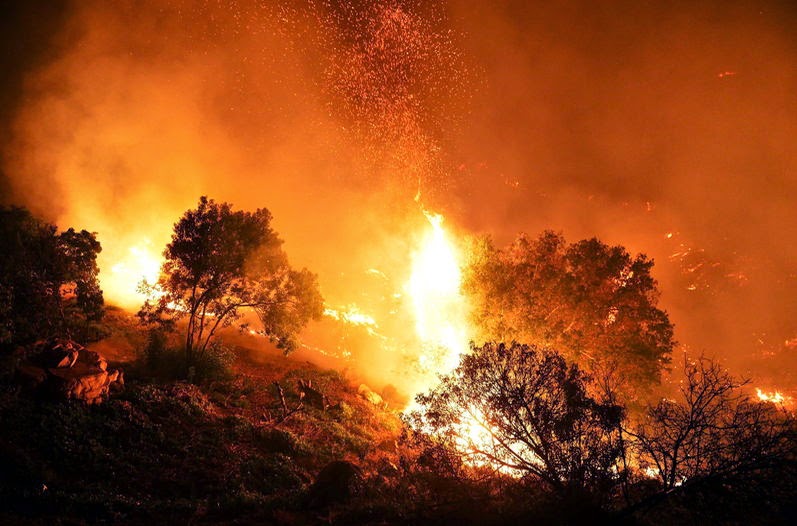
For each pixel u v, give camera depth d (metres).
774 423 13.85
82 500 15.64
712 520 13.52
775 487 13.17
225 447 21.38
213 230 26.31
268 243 27.41
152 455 19.73
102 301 26.16
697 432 14.37
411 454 23.81
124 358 27.72
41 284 24.53
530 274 26.67
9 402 19.41
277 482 19.95
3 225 24.23
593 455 14.27
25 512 14.56
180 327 34.50
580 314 25.52
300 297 27.75
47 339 23.59
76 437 19.09
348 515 14.90
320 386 30.78
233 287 27.30
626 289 25.52
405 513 14.71
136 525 15.05
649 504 14.11
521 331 25.89
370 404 30.86
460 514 14.56
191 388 25.20
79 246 25.36
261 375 31.06
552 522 13.70
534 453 15.23
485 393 16.11
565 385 15.44
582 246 26.42
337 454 23.59
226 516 15.88
